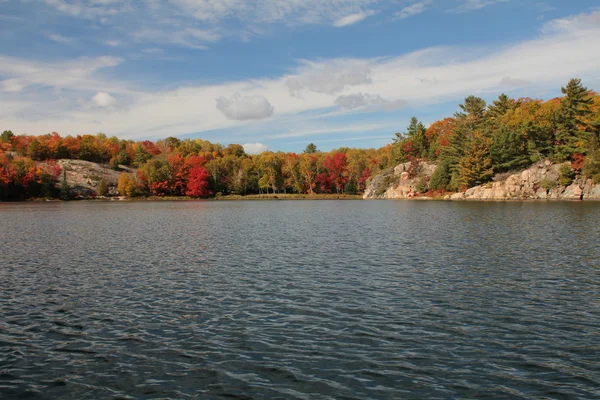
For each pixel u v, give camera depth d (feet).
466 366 46.06
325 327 57.52
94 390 42.29
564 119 369.30
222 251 116.67
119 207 369.50
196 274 88.94
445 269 90.38
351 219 211.82
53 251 119.14
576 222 168.76
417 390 41.39
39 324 60.18
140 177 577.84
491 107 492.54
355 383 42.78
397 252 111.04
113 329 57.93
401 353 49.32
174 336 55.16
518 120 395.55
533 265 92.73
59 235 155.74
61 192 531.50
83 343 53.47
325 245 124.57
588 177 344.90
